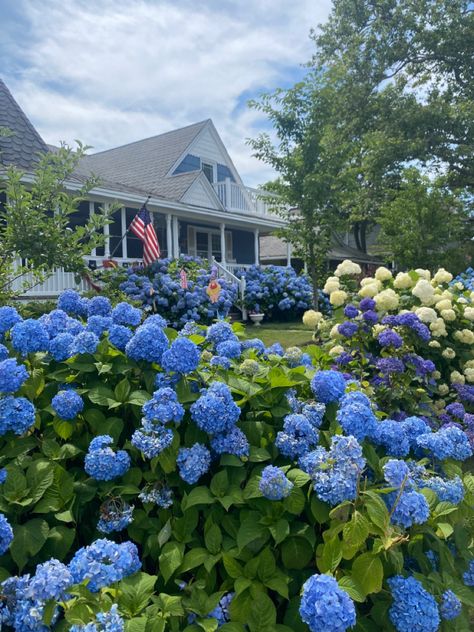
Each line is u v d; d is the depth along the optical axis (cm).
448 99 2380
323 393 197
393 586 140
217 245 1792
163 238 1564
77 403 180
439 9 2262
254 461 173
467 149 2102
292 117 955
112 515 163
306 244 1025
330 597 119
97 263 1131
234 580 155
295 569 157
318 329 472
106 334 230
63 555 150
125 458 169
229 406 174
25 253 408
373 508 142
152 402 170
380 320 403
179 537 163
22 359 207
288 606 151
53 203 441
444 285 546
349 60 2366
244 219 1573
